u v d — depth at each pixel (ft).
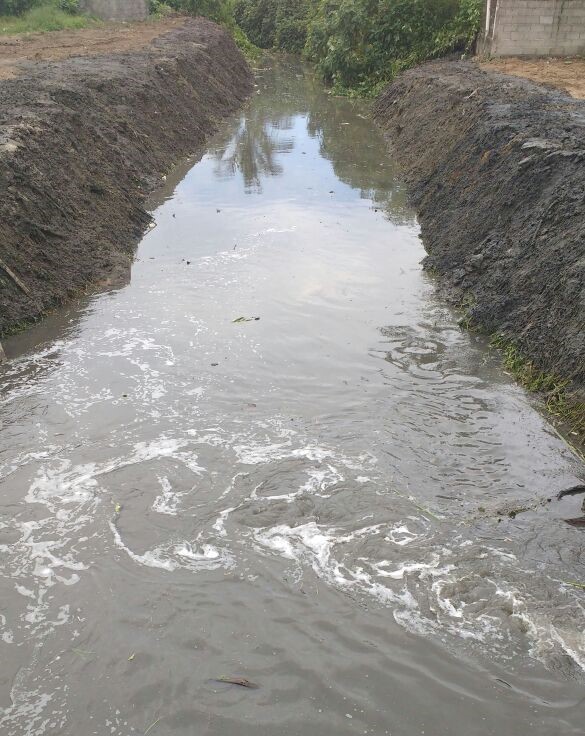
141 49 76.18
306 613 15.61
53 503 19.13
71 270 33.50
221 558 17.25
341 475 20.20
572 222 27.94
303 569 16.87
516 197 32.63
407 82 71.51
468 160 40.81
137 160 50.42
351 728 13.04
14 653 14.73
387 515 18.54
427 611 15.61
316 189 51.11
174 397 24.43
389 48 87.56
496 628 15.14
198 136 65.36
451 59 80.59
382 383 25.52
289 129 72.33
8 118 39.01
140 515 18.70
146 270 36.42
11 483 19.92
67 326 29.94
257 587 16.35
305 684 13.93
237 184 52.70
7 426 22.61
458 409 23.82
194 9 125.39
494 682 13.94
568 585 16.19
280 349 27.99
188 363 26.81
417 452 21.33
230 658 14.52
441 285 33.88
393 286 34.35
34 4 102.78
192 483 19.90
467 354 27.73
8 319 28.91
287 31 138.92
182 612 15.66
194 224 43.80
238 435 22.18
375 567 16.88
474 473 20.39
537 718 13.20
